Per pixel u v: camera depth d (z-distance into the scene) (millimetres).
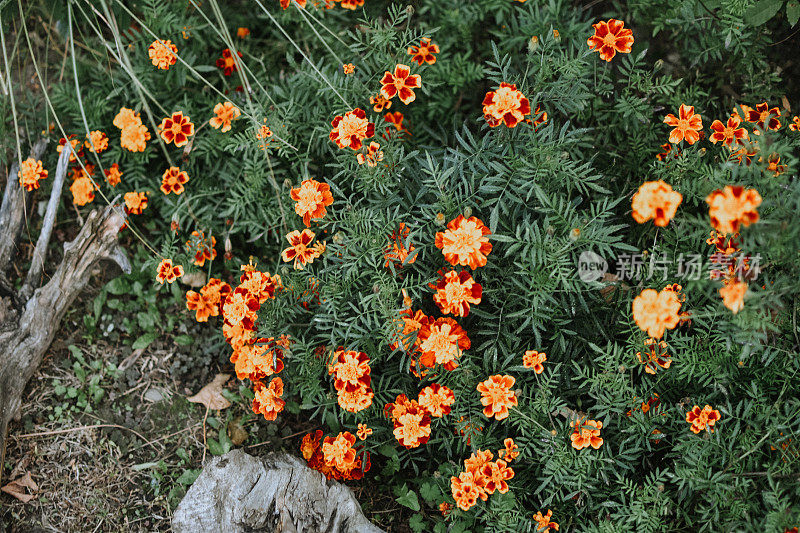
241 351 2816
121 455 2842
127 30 3420
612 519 2449
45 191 3406
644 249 2789
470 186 2688
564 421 2621
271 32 3619
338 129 2693
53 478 2723
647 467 2598
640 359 2477
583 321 2633
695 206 2766
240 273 3324
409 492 2699
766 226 2082
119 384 3051
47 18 3619
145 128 3141
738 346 2457
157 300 3318
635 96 2938
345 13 3527
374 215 2682
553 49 2861
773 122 2715
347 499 2609
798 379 2412
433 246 2635
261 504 2562
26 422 2842
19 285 3189
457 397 2574
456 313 2477
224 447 2910
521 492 2576
